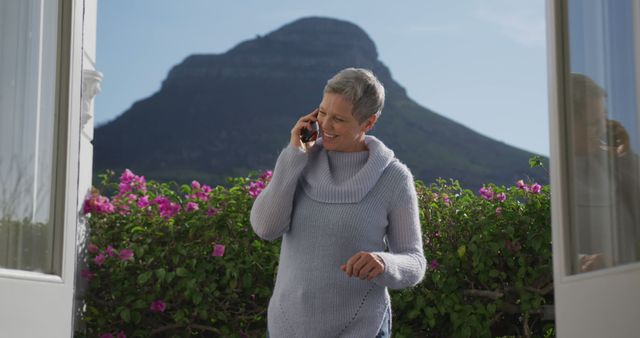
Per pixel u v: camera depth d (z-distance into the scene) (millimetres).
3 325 2736
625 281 2352
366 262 2637
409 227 2885
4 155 2838
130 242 4961
